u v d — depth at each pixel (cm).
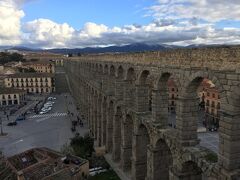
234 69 2167
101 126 6494
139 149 4219
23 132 8756
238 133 2253
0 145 7494
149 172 3703
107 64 5756
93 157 5725
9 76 18588
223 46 2277
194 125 2961
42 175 4350
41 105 13612
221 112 2334
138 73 4012
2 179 4500
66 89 18725
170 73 3120
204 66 2527
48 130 8862
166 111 3572
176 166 3058
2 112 12719
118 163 5359
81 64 10550
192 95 2884
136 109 4125
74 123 9044
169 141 3172
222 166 2348
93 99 7550
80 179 4719
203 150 2805
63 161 5022
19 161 5084
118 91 5153
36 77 18538
